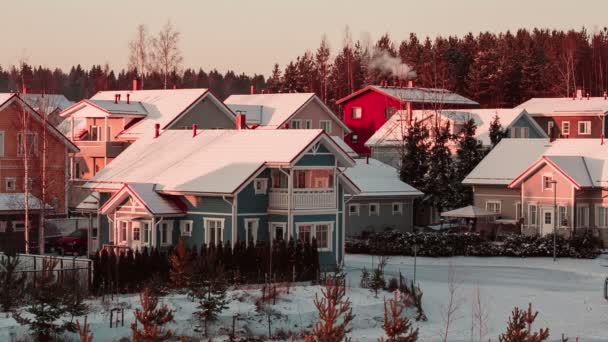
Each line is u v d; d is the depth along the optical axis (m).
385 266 82.31
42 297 48.62
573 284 74.81
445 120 131.38
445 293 68.62
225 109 112.88
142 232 74.81
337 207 75.94
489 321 60.09
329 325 39.94
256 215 73.62
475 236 92.56
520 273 80.31
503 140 111.31
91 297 57.53
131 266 60.34
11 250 64.50
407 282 70.94
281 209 73.44
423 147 110.81
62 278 54.19
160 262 61.41
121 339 50.12
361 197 101.94
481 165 107.25
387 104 152.38
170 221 75.06
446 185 109.25
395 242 92.50
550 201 98.50
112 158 108.88
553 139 107.31
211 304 54.06
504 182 103.06
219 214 73.38
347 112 157.62
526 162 105.50
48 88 169.00
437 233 94.81
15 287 54.16
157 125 87.12
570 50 197.50
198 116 110.81
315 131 74.31
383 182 106.19
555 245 88.81
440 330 57.09
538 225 99.25
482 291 70.19
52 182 93.25
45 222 87.12
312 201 74.19
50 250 87.69
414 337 41.00
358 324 57.38
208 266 56.19
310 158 74.06
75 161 112.31
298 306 58.44
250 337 53.53
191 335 52.75
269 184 74.50
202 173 75.75
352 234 101.94
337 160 75.75
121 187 77.69
